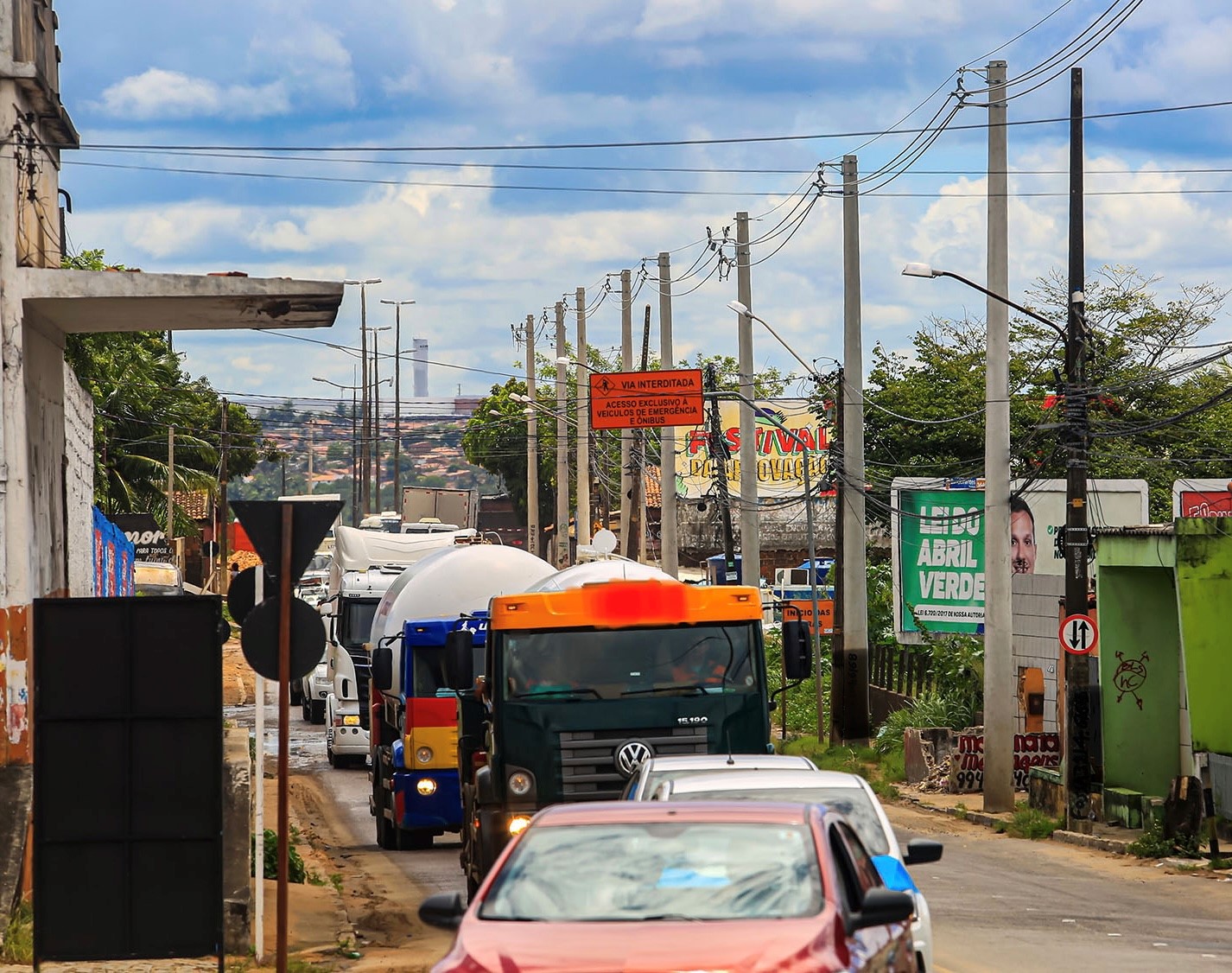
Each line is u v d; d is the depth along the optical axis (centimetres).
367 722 8994
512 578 5900
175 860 3020
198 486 19100
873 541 15800
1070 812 6391
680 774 2859
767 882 1870
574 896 1875
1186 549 5678
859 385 8981
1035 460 11981
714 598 4003
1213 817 5438
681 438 19962
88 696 3033
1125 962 3475
